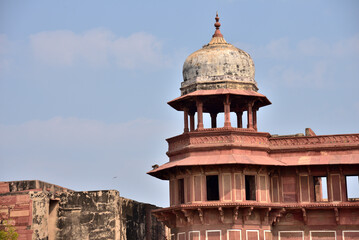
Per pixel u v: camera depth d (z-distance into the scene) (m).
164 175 55.44
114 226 55.34
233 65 54.66
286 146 53.00
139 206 64.50
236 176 50.94
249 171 51.44
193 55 55.78
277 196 52.44
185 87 55.44
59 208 56.19
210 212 50.91
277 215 51.38
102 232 55.22
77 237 55.38
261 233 50.84
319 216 51.47
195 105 55.78
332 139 52.16
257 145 52.31
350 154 51.47
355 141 51.66
